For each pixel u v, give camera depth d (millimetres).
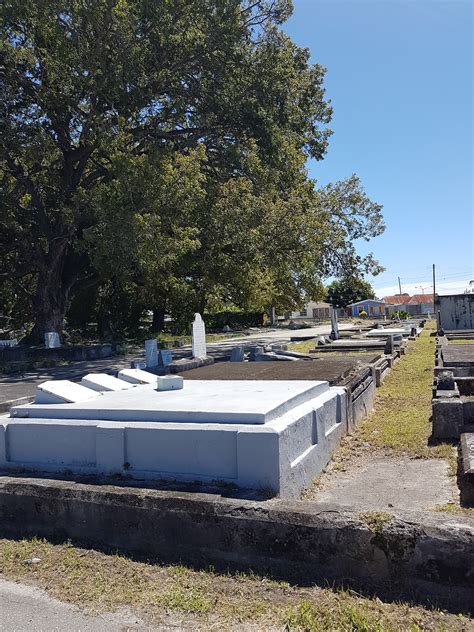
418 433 6922
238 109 23547
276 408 4824
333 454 6098
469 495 4453
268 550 3529
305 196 27000
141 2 21438
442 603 3023
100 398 5773
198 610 3135
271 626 2943
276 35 24359
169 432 4547
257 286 28797
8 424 5176
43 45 21969
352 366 9289
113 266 20969
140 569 3662
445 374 7680
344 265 33812
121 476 4641
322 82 29359
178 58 22781
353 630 2826
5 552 3992
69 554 3912
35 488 4316
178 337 34469
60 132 23234
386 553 3205
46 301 24938
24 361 18625
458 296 26547
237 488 4230
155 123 23516
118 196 20141
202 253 25156
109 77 20719
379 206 33438
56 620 3125
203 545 3717
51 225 24938
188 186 20875
